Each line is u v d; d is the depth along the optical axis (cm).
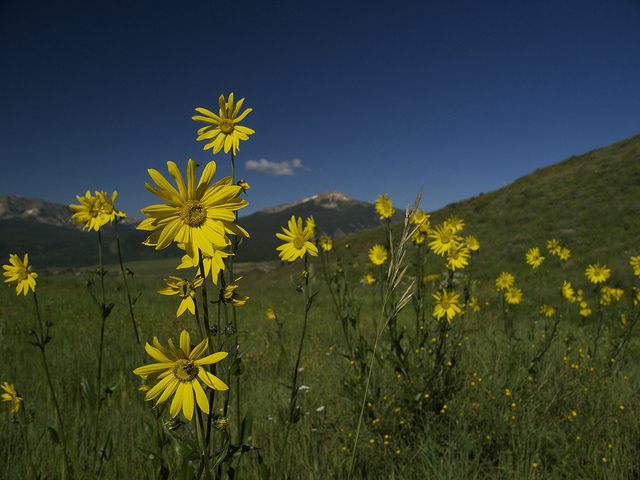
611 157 2702
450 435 276
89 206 235
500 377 355
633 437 290
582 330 670
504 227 2047
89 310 765
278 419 327
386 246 360
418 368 324
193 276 139
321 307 1043
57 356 483
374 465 258
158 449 198
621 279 982
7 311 721
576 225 1731
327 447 287
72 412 342
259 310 962
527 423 287
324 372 436
